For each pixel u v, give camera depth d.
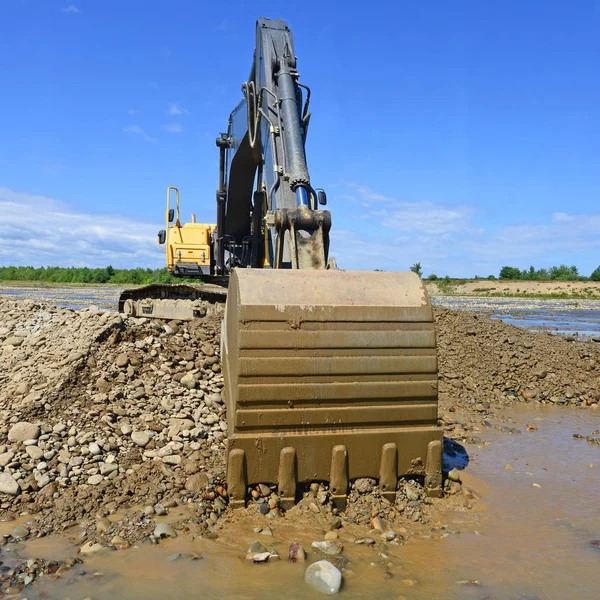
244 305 4.89
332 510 4.99
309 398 4.99
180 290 12.23
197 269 13.42
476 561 4.32
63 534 4.60
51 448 5.57
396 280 5.46
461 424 8.16
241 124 10.95
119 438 5.86
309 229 6.56
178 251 13.38
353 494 5.13
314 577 3.94
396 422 5.21
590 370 10.64
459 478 5.78
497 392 9.92
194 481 5.29
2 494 5.03
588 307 40.12
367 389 5.10
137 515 4.82
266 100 9.09
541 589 3.95
